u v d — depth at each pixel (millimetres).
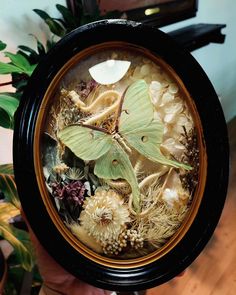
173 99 344
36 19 718
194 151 349
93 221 340
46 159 327
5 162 739
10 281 599
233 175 1276
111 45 328
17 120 314
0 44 478
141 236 347
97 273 338
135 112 338
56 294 427
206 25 1201
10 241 528
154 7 975
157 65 338
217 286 841
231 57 1603
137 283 342
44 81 314
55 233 328
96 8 701
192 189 351
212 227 350
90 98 333
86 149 334
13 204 512
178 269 348
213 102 341
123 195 343
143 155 342
